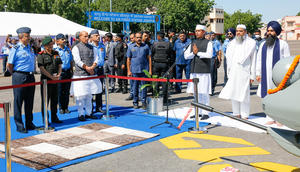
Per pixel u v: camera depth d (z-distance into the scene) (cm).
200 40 719
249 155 491
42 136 609
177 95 1085
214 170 432
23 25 2423
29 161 472
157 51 934
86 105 758
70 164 461
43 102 688
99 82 758
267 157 481
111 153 509
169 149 525
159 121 720
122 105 930
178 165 454
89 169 445
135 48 876
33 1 5275
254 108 852
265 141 561
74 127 678
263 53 662
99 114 805
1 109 909
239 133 614
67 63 802
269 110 328
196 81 636
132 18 2753
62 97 823
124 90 1148
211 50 705
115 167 451
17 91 630
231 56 699
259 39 1230
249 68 689
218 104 917
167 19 5525
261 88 671
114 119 747
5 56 1862
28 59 629
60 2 5247
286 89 316
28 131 651
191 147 533
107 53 1176
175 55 1123
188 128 649
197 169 438
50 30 2467
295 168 436
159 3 5925
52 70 697
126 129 652
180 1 5562
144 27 6028
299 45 5969
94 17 2642
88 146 540
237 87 689
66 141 572
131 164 461
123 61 1117
